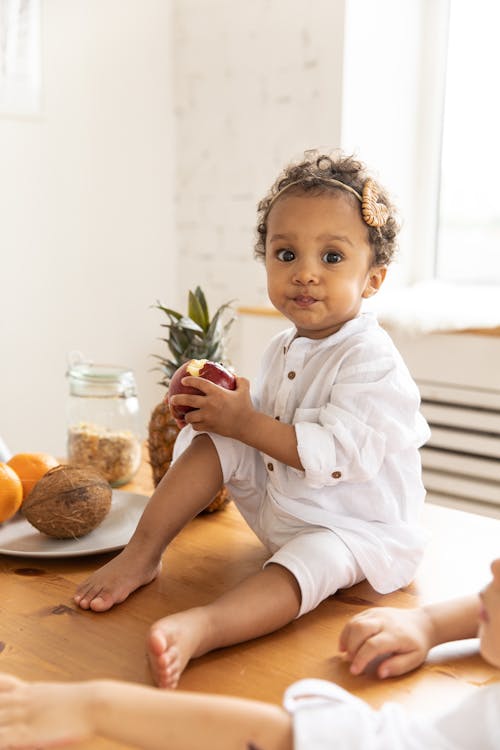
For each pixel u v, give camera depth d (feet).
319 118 8.17
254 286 9.01
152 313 9.56
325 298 3.43
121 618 3.08
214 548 3.80
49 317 8.54
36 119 8.18
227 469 3.51
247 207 8.96
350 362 3.44
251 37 8.66
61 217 8.53
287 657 2.81
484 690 2.05
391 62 8.39
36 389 8.52
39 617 3.08
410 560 3.39
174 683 2.56
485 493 7.09
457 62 8.61
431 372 7.12
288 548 3.17
